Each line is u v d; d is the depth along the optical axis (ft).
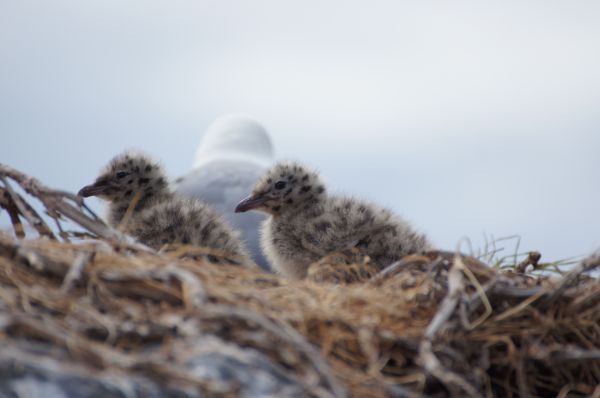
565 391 28.73
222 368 23.61
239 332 25.02
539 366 29.53
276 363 24.85
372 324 27.30
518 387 29.07
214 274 30.32
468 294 30.53
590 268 30.45
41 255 27.27
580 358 28.32
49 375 21.72
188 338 24.20
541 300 30.01
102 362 22.47
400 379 26.73
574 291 30.73
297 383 24.07
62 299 25.64
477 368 27.73
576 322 30.25
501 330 29.12
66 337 22.88
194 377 22.71
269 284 31.55
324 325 27.14
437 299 30.04
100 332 24.58
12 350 22.13
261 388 23.41
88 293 26.07
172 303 26.76
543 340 29.86
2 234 29.86
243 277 31.01
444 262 31.68
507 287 29.89
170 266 27.58
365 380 25.55
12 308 24.99
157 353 23.82
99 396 21.70
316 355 24.04
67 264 27.35
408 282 31.55
